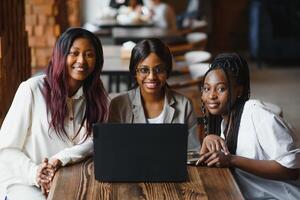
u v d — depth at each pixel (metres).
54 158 2.88
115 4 9.73
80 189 2.54
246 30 11.45
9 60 3.82
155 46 3.12
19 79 4.23
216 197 2.47
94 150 2.60
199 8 10.62
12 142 3.00
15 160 2.98
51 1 6.47
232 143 2.93
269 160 2.81
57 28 6.66
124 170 2.60
